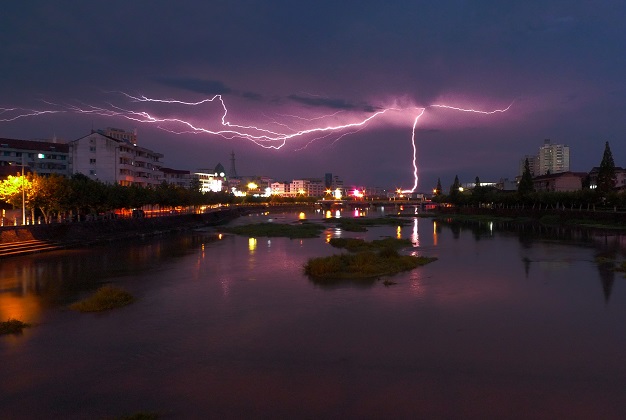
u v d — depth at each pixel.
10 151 89.00
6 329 19.09
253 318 21.05
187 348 17.00
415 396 13.00
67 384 13.89
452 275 32.09
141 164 109.75
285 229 76.62
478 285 28.50
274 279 30.83
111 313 22.06
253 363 15.47
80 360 15.85
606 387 13.60
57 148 94.12
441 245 53.22
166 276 32.22
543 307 22.97
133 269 35.41
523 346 17.16
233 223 103.12
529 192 111.81
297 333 18.75
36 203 49.72
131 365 15.37
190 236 67.00
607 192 84.62
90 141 94.44
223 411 12.15
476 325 19.88
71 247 50.56
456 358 15.91
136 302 24.31
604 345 17.27
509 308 22.78
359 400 12.76
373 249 48.75
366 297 25.19
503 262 38.59
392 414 11.98
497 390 13.39
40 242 47.41
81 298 25.38
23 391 13.45
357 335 18.47
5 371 14.91
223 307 23.12
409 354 16.30
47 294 26.39
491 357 16.02
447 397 12.94
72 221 57.75
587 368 15.04
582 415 11.95
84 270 34.91
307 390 13.39
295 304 23.67
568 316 21.31
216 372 14.73
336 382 13.94
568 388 13.54
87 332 19.00
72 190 52.25
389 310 22.38
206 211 110.62
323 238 63.56
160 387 13.63
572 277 31.28
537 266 36.31
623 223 73.25
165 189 87.56
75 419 11.81
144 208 99.12
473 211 142.50
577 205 94.12
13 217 53.50
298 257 42.62
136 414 11.88
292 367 15.11
